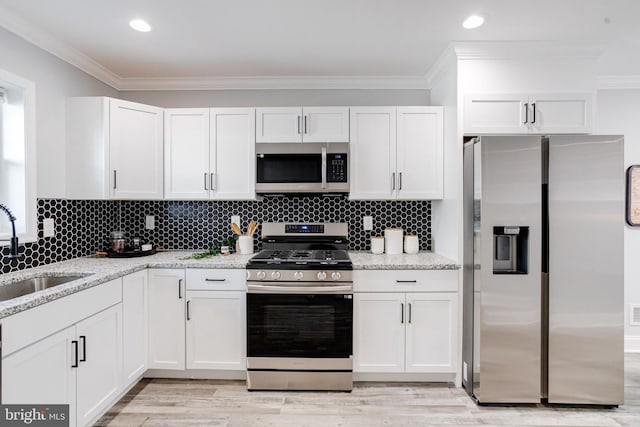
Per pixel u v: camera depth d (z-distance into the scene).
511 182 2.07
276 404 2.14
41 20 2.02
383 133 2.69
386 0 1.83
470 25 2.10
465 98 2.37
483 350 2.10
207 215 3.04
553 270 2.08
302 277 2.28
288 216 3.01
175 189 2.72
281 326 2.29
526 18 2.02
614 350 2.07
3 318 1.30
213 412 2.05
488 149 2.07
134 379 2.23
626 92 2.98
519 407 2.11
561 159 2.06
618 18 2.01
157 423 1.95
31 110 2.10
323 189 2.66
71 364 1.66
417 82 2.96
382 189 2.69
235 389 2.32
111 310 1.98
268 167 2.67
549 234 2.07
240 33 2.19
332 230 2.98
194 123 2.72
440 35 2.22
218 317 2.37
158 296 2.38
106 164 2.40
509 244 2.17
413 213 3.00
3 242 1.96
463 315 2.33
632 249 2.97
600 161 2.06
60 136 2.36
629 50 2.42
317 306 2.28
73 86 2.47
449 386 2.36
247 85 2.98
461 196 2.37
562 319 2.09
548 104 2.37
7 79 1.95
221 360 2.37
